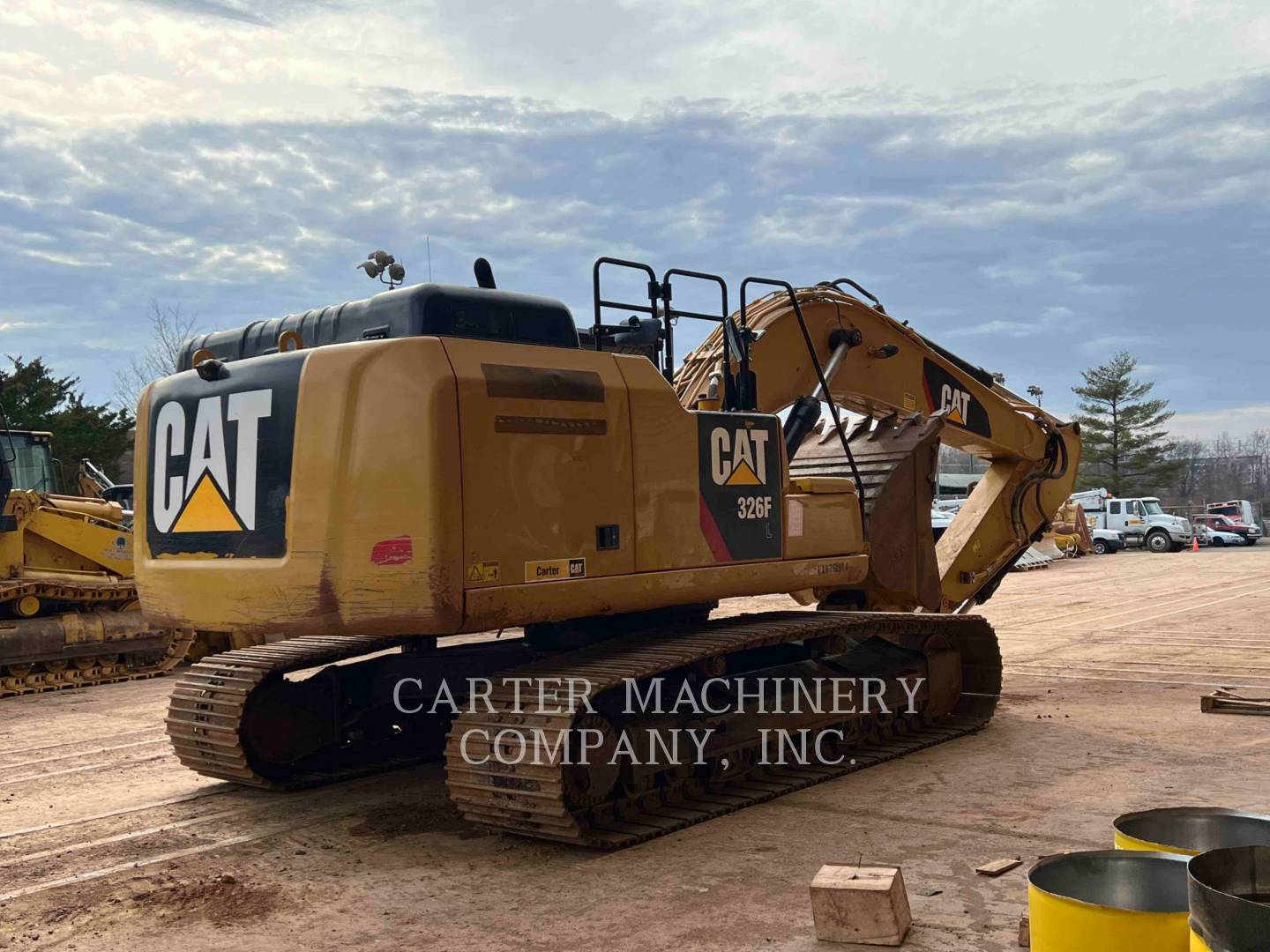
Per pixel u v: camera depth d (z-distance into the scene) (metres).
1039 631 16.06
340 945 4.78
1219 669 11.98
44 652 13.09
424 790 7.49
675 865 5.68
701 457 6.82
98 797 7.56
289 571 5.82
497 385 5.81
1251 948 3.03
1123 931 3.52
